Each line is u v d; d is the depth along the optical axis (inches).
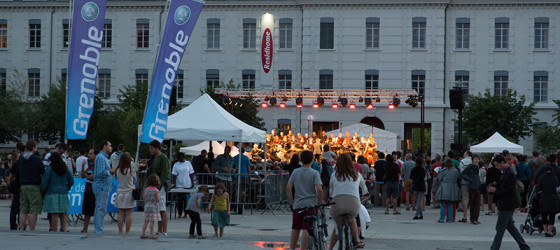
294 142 1371.8
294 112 1904.5
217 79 1939.0
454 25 1876.2
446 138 1870.1
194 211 576.4
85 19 705.6
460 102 1104.2
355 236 485.4
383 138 1501.0
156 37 1953.7
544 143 1590.8
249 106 1706.4
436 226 727.1
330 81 1895.9
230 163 865.5
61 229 602.5
